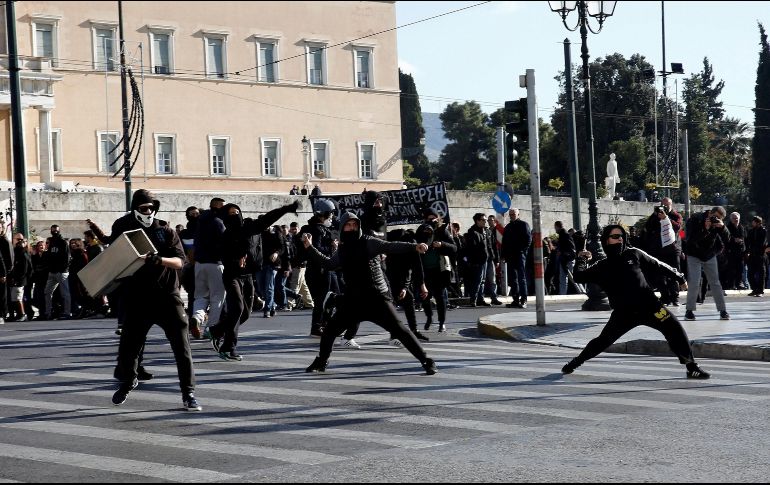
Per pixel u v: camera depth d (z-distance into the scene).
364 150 73.75
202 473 8.09
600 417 10.42
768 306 25.06
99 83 62.75
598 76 89.25
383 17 74.69
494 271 28.41
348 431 9.79
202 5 67.00
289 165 70.62
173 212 45.31
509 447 8.99
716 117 129.25
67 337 19.95
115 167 63.03
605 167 83.31
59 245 27.00
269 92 69.81
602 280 13.56
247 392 12.24
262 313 26.14
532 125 19.22
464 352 16.53
